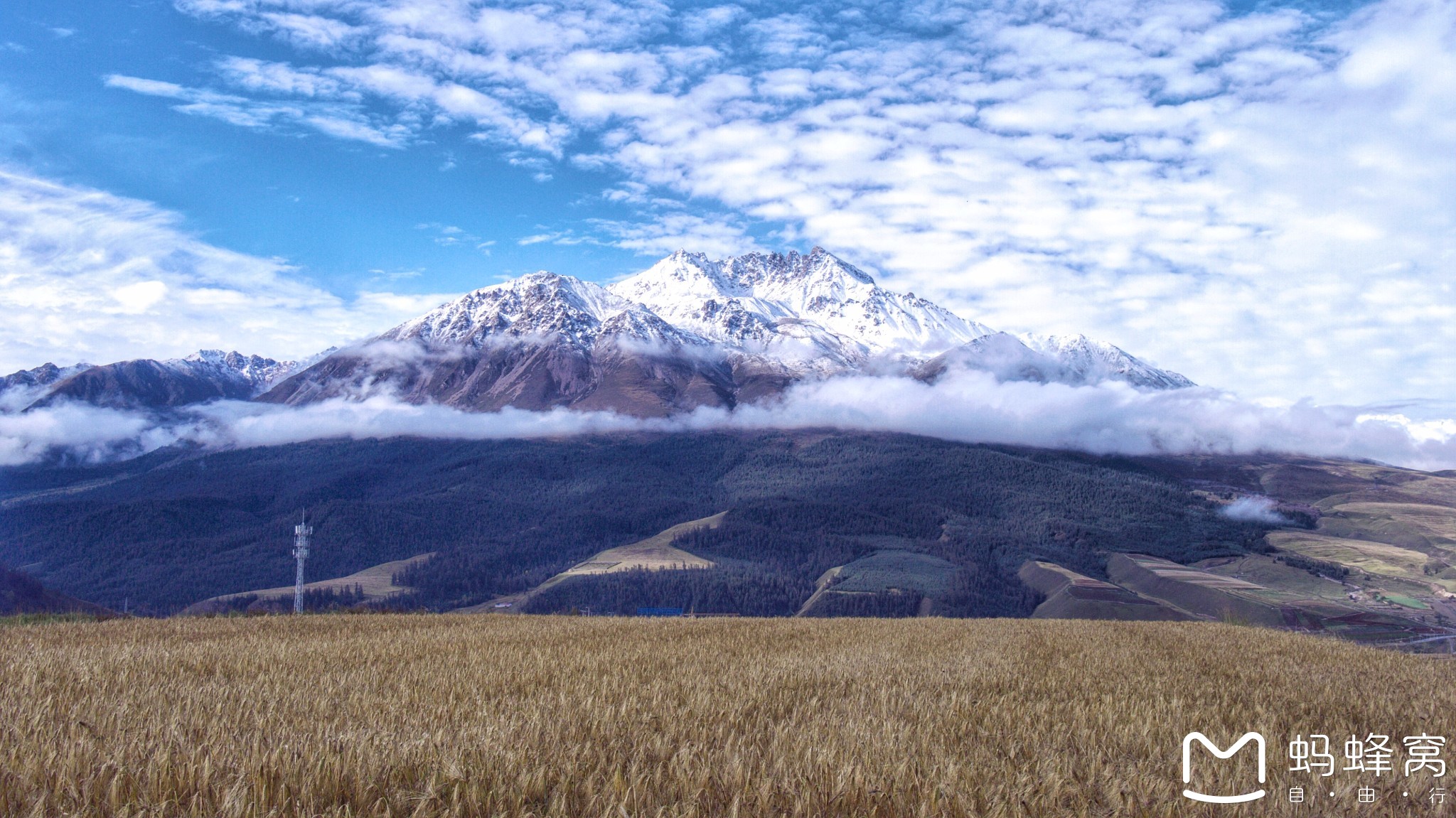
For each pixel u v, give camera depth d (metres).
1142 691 18.33
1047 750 11.99
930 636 33.84
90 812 8.58
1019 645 30.42
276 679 17.62
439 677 18.44
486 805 8.88
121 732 11.59
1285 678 22.00
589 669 20.02
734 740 11.62
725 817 8.83
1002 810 9.16
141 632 32.41
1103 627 44.16
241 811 8.46
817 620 45.41
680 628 37.09
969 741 12.41
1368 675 24.00
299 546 103.25
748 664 21.81
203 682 17.52
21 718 12.17
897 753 11.21
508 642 28.22
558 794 9.07
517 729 11.95
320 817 8.58
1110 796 9.88
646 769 10.05
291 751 10.15
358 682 17.48
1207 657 27.91
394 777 9.66
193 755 9.90
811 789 9.46
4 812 8.55
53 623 37.59
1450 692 20.61
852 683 18.31
